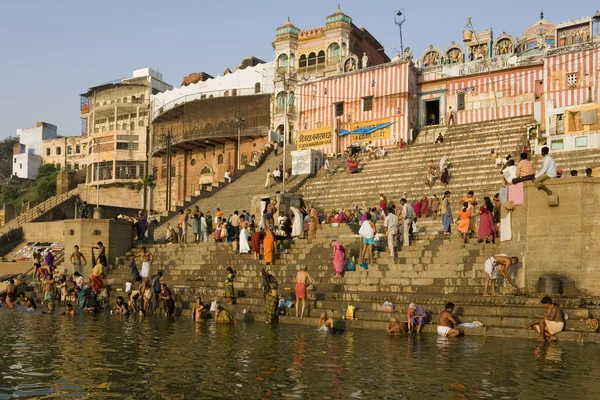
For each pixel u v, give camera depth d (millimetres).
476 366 10461
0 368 10508
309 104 44469
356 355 11578
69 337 14336
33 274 29891
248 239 24547
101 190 63406
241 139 54344
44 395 8641
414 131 40531
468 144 34250
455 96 40094
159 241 29453
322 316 15281
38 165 86188
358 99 42062
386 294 16750
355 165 35312
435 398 8430
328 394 8664
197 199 38438
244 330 15414
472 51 41281
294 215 25734
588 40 35281
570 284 14930
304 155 37875
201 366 10625
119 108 67688
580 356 11297
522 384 9156
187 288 20812
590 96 33594
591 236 14898
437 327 14289
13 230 43406
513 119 36094
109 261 26797
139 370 10312
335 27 51250
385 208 26094
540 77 37281
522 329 13492
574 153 29422
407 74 40031
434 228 23984
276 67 53594
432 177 30250
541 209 15484
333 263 19469
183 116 56688
